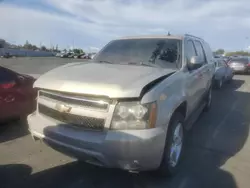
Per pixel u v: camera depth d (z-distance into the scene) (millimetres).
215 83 10555
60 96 2869
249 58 19594
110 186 2967
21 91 4664
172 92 3062
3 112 4426
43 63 26656
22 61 30266
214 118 6004
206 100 6039
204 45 5770
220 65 11266
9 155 3686
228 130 5125
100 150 2564
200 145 4293
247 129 5203
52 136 2904
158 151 2682
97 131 2641
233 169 3471
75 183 3006
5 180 3014
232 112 6645
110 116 2590
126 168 2646
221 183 3104
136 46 4188
